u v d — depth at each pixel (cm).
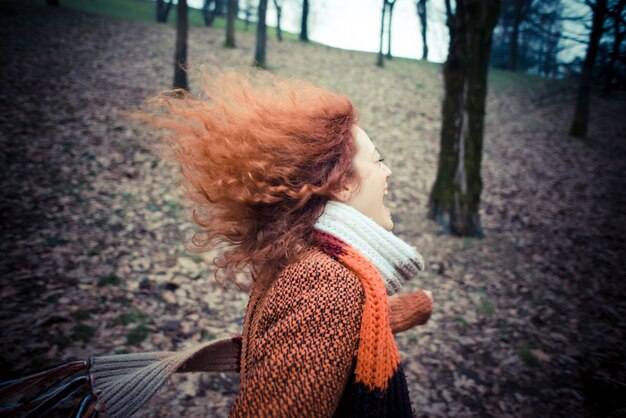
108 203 570
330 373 59
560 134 1342
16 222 486
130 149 741
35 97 911
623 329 402
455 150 589
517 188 873
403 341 369
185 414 265
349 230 71
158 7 2500
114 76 1175
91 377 82
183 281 422
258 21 1553
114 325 340
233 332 357
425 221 630
